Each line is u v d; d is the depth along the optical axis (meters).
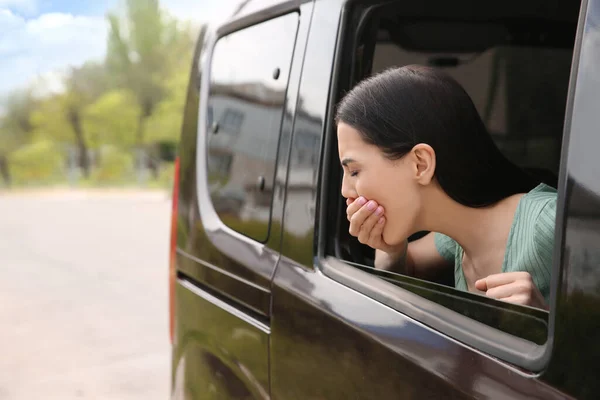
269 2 1.89
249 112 1.88
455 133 1.35
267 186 1.71
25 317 6.47
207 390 1.90
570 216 0.91
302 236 1.54
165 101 45.56
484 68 2.39
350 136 1.37
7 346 5.57
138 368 4.98
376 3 1.55
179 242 2.20
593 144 0.90
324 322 1.40
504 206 1.36
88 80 47.62
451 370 1.09
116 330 5.98
